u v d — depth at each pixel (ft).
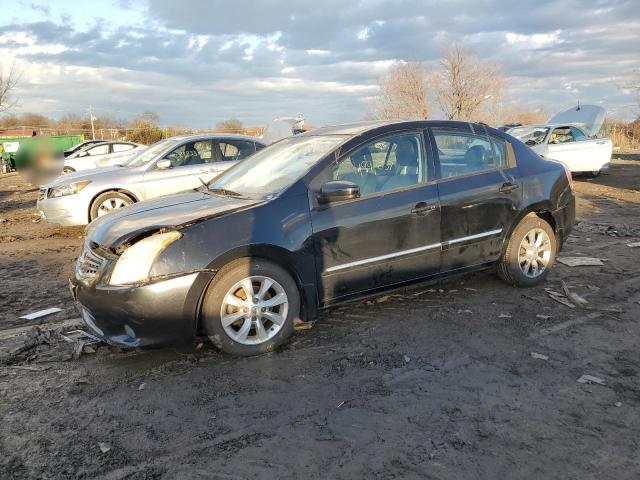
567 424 10.31
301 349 13.88
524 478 8.77
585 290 18.19
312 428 10.29
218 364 13.09
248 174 16.74
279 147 17.60
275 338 13.64
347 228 14.38
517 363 12.92
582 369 12.59
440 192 15.97
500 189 17.10
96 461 9.37
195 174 31.12
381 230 14.89
